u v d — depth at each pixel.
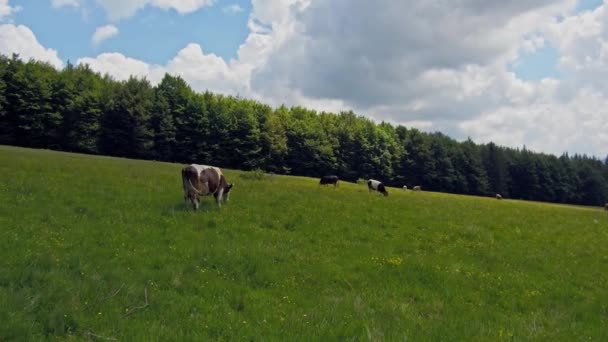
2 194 18.09
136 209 18.48
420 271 13.62
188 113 98.06
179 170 42.88
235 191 26.89
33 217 15.38
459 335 8.80
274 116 109.50
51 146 87.94
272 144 105.38
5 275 9.61
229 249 13.79
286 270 12.55
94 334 7.50
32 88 85.75
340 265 13.67
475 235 19.75
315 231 17.95
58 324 7.68
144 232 15.09
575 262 16.73
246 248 14.24
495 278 13.72
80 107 88.50
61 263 11.04
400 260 14.48
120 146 91.44
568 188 139.12
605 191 142.75
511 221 25.44
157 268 11.83
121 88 95.12
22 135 85.88
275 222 18.61
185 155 97.56
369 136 121.62
